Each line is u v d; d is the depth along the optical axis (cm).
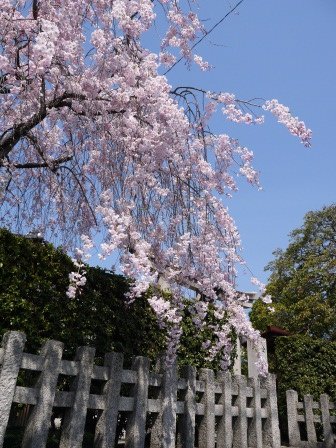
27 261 457
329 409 792
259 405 629
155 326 575
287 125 456
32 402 347
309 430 717
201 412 525
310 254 2067
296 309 1936
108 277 536
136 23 414
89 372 396
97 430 402
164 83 429
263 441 639
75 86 431
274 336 966
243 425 580
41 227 555
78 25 454
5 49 440
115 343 520
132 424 428
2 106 466
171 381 487
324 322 1830
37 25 430
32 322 443
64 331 472
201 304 450
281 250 2247
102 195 419
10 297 430
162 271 420
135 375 447
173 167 444
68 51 422
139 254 369
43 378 359
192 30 486
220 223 457
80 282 414
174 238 429
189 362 600
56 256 485
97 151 486
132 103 445
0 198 479
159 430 461
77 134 507
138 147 439
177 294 430
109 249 358
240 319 475
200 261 430
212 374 554
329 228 2094
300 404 738
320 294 1872
